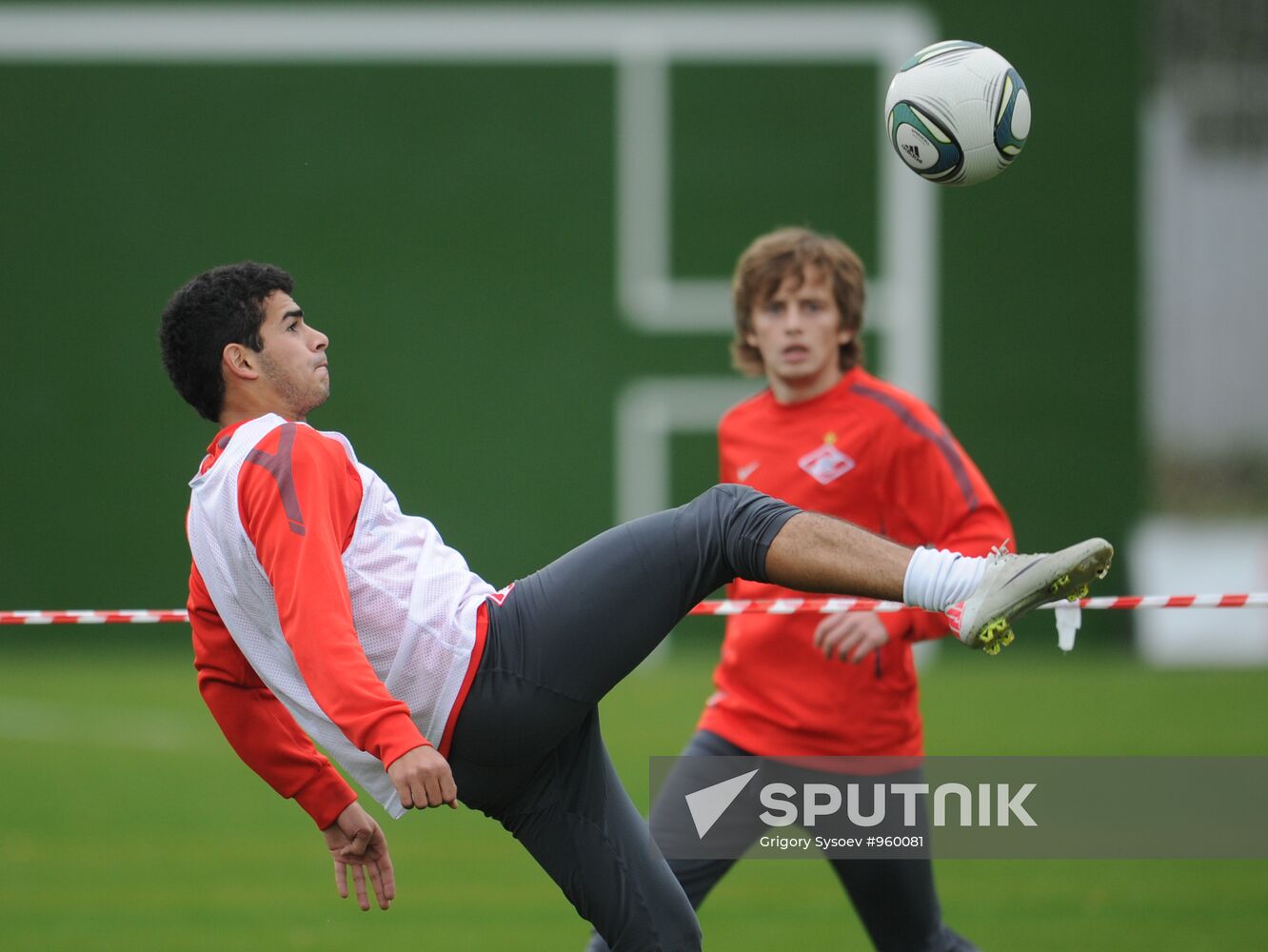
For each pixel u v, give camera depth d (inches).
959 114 605.9
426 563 517.0
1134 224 2043.6
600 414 2059.5
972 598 481.7
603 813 528.1
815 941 850.8
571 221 2062.0
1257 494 2165.4
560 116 2062.0
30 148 2049.7
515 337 2059.5
